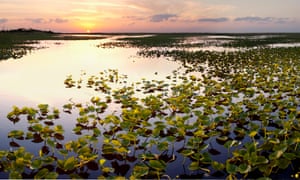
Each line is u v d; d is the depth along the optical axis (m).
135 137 3.99
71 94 7.28
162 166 3.33
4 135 4.55
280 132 4.07
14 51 19.08
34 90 7.73
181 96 6.06
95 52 19.78
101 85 8.23
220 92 7.18
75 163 3.41
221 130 4.73
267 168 3.31
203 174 3.47
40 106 5.61
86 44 29.86
